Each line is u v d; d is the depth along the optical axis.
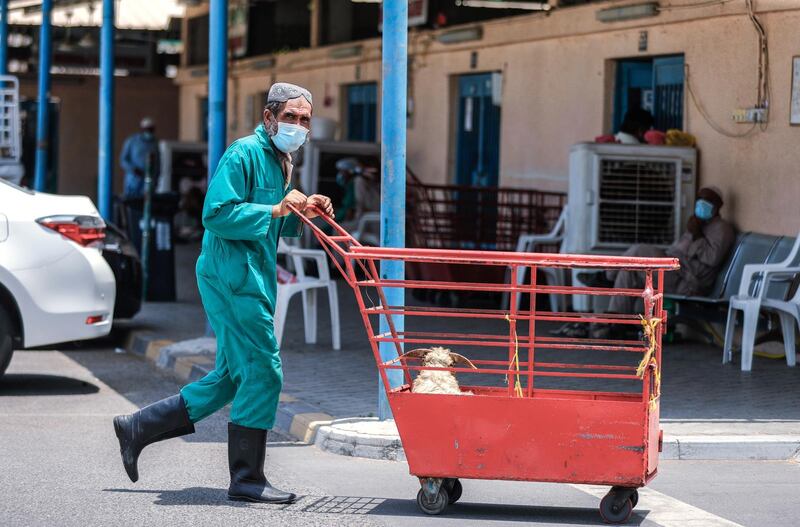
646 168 17.47
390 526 8.19
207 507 8.59
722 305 15.12
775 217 16.05
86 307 13.34
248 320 8.56
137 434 8.88
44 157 28.84
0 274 12.93
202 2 37.25
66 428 11.55
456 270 20.39
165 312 19.73
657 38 18.45
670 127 18.53
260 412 8.70
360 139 29.16
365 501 8.88
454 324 18.27
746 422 11.29
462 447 8.34
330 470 9.96
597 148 17.36
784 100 15.94
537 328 17.69
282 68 32.22
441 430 8.35
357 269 25.22
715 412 11.77
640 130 18.38
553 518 8.48
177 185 34.91
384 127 10.93
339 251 8.47
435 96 25.08
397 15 10.81
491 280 20.52
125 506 8.59
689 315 15.94
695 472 9.99
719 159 17.11
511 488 9.46
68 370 15.32
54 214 13.31
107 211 21.81
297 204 8.49
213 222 8.41
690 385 13.30
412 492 9.21
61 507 8.53
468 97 24.31
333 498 8.97
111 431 11.43
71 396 13.44
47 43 28.70
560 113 21.02
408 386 8.88
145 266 20.98
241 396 8.68
